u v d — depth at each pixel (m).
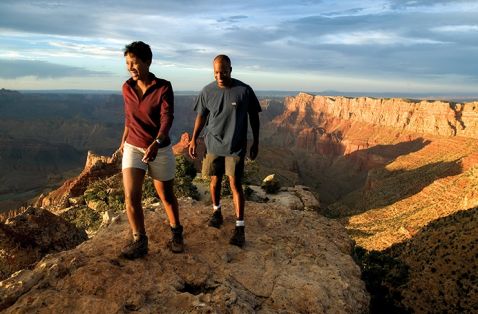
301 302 5.04
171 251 5.62
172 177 5.39
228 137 5.91
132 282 4.63
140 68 4.89
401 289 34.62
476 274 37.25
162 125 4.96
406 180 129.75
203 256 5.68
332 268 5.86
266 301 5.02
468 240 42.12
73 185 34.47
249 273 5.45
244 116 5.93
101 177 35.03
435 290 37.03
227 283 5.08
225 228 6.67
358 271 6.12
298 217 7.78
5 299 4.27
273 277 5.42
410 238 57.94
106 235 6.18
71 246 12.05
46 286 4.45
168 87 5.04
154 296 4.57
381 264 38.81
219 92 5.82
